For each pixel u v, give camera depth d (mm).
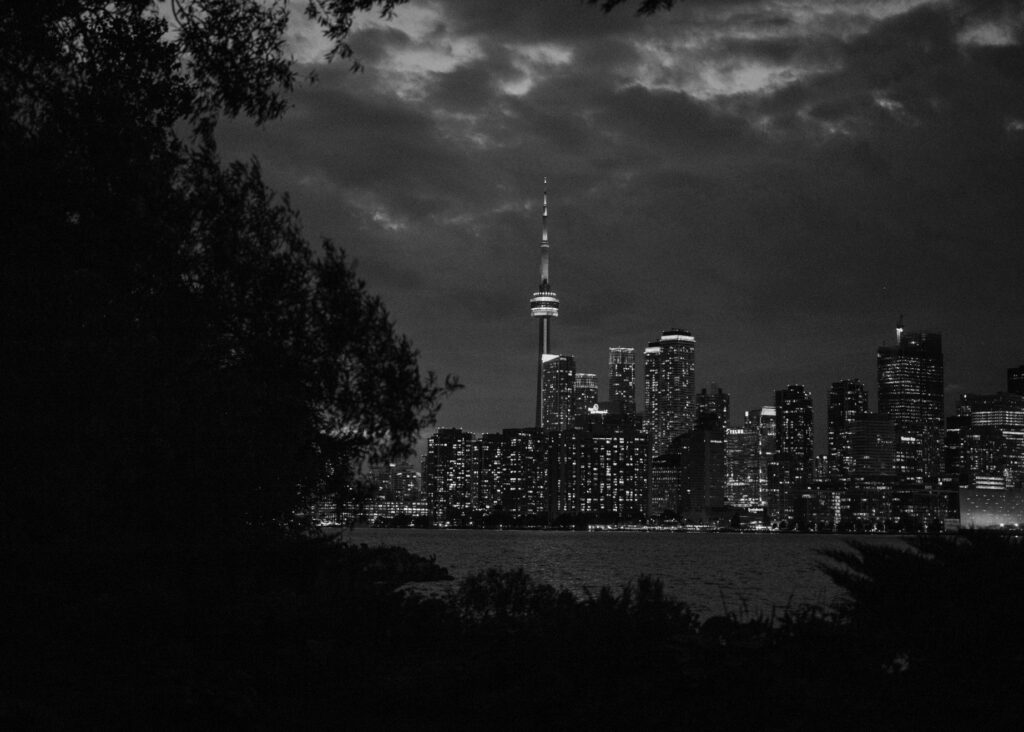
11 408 13891
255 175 18359
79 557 17688
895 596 10938
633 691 9703
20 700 10156
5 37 14195
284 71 16438
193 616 15000
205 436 16719
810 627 10547
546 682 10352
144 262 14977
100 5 15586
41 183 13562
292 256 18922
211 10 16062
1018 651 9688
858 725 8805
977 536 11102
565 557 159750
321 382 18766
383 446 19578
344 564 17922
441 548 189875
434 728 10523
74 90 14703
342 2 15359
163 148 15914
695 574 102250
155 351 15117
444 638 14039
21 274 13266
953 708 9102
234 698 10727
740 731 9039
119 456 16125
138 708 10766
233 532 18734
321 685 12461
